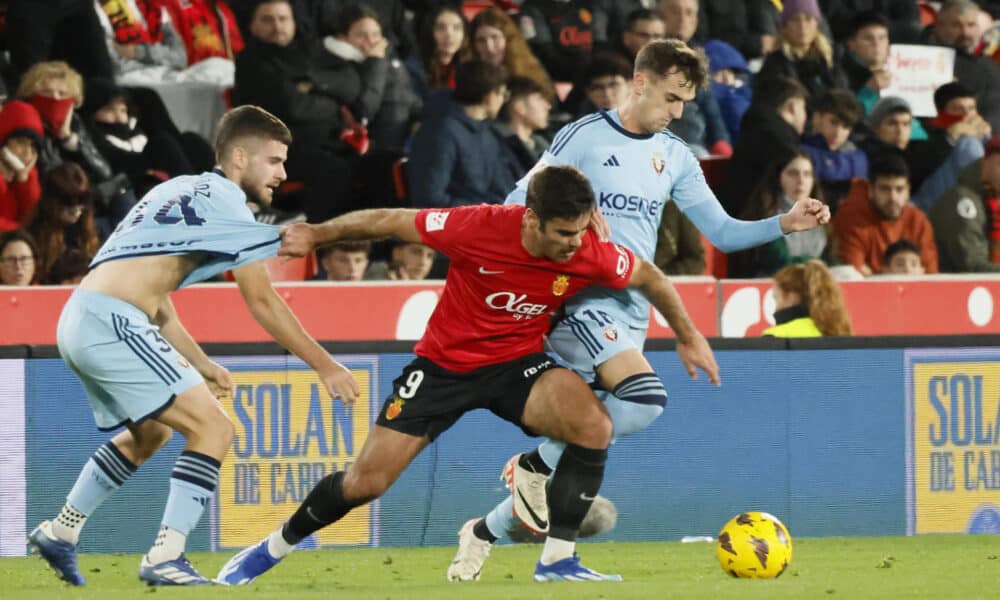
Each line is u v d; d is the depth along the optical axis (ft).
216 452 58.95
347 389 60.29
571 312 65.67
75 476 79.41
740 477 86.28
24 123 99.60
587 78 113.09
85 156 103.19
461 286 58.44
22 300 87.61
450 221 57.31
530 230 55.77
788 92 114.21
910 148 127.85
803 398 87.10
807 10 126.41
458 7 123.65
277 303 60.29
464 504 83.66
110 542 80.18
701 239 104.42
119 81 114.93
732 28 134.72
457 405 59.62
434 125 103.76
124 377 58.44
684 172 68.03
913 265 112.27
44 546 61.98
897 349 88.28
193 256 60.08
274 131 62.03
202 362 64.03
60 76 102.17
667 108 65.31
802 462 86.99
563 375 59.98
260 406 81.20
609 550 79.77
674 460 85.51
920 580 61.62
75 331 58.75
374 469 59.11
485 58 114.32
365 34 112.57
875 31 133.80
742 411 86.33
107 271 59.26
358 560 75.77
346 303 90.89
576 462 60.08
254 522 81.10
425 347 59.82
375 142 114.93
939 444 88.84
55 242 96.07
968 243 118.21
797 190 108.88
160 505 80.53
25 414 79.05
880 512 87.86
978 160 122.93
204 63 117.19
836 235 113.29
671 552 78.54
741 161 110.93
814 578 62.59
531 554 78.07
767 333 93.25
